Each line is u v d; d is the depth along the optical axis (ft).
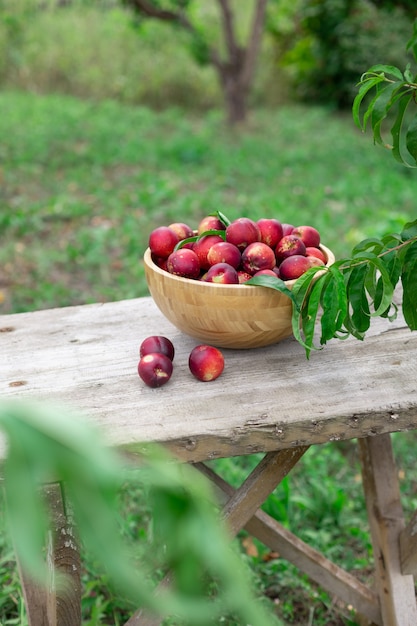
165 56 39.88
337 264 4.77
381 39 33.76
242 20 41.57
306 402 4.88
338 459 10.46
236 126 34.14
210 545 0.83
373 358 5.47
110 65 39.60
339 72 37.83
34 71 39.32
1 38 38.11
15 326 6.21
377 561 6.89
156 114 37.29
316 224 18.80
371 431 4.83
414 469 10.25
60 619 4.96
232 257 5.36
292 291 4.91
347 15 36.24
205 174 25.12
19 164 24.89
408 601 6.70
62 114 33.14
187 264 5.32
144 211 20.47
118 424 4.63
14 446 0.77
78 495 0.76
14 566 7.92
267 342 5.42
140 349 5.40
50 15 40.42
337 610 7.66
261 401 4.90
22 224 18.48
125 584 0.78
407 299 5.02
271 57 41.52
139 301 6.70
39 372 5.39
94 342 5.88
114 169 25.48
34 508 0.75
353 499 9.77
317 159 27.84
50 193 22.21
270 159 27.61
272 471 5.59
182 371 5.33
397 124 5.08
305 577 8.24
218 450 4.61
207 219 6.00
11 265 16.33
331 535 8.97
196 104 39.75
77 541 4.83
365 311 5.03
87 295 14.93
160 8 32.86
